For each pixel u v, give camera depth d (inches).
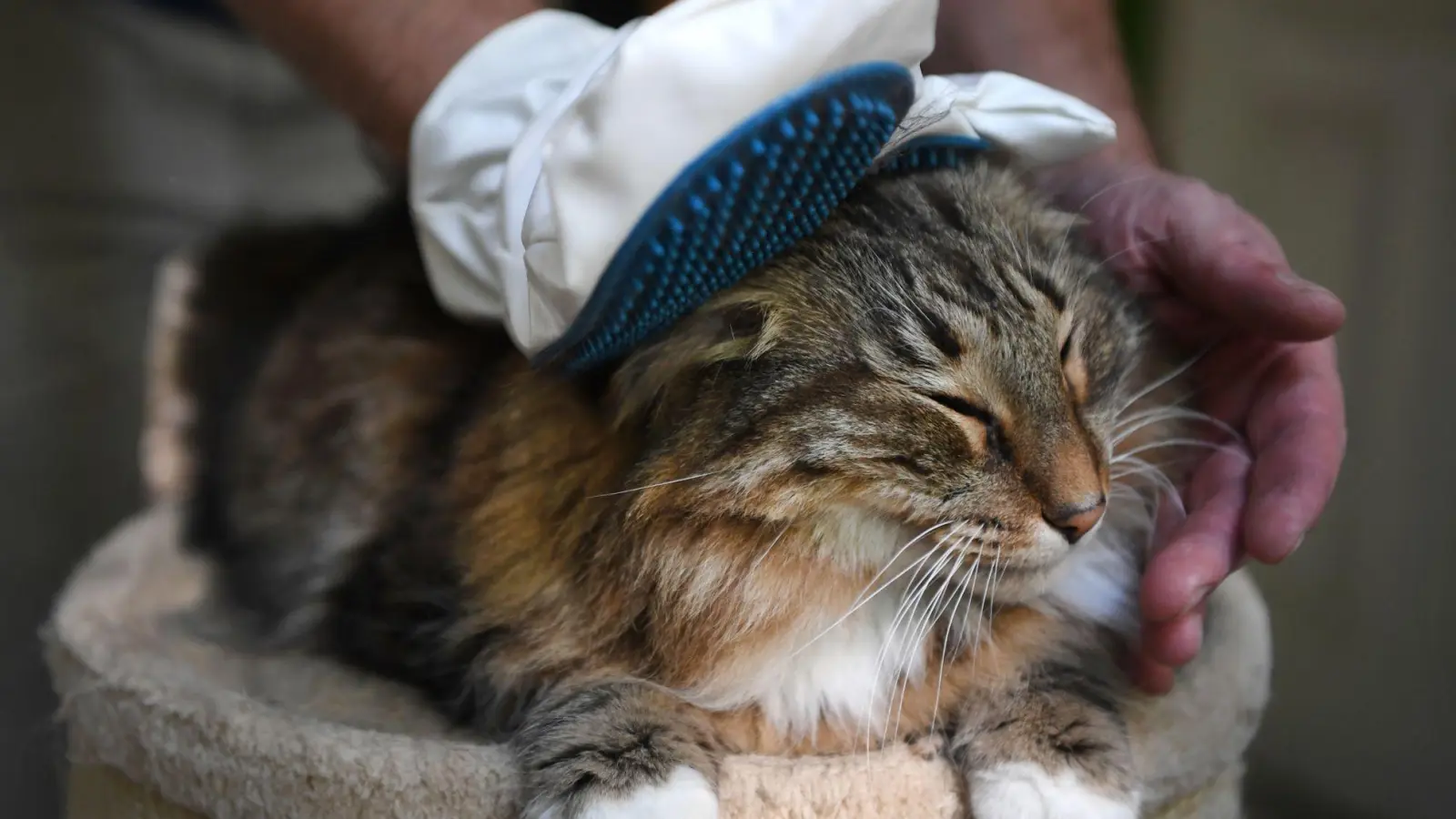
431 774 33.9
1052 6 50.6
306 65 45.1
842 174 29.9
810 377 32.7
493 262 34.4
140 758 38.8
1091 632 39.9
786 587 34.8
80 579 54.9
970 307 33.6
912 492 33.3
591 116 26.2
